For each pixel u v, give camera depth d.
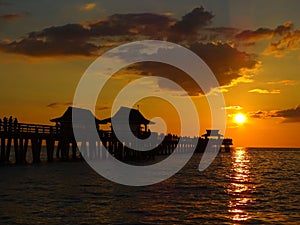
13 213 20.97
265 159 95.38
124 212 22.09
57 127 48.75
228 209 23.44
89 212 21.80
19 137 41.88
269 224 20.11
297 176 45.78
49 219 20.05
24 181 32.62
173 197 27.44
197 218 21.05
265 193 30.19
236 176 45.09
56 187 30.25
